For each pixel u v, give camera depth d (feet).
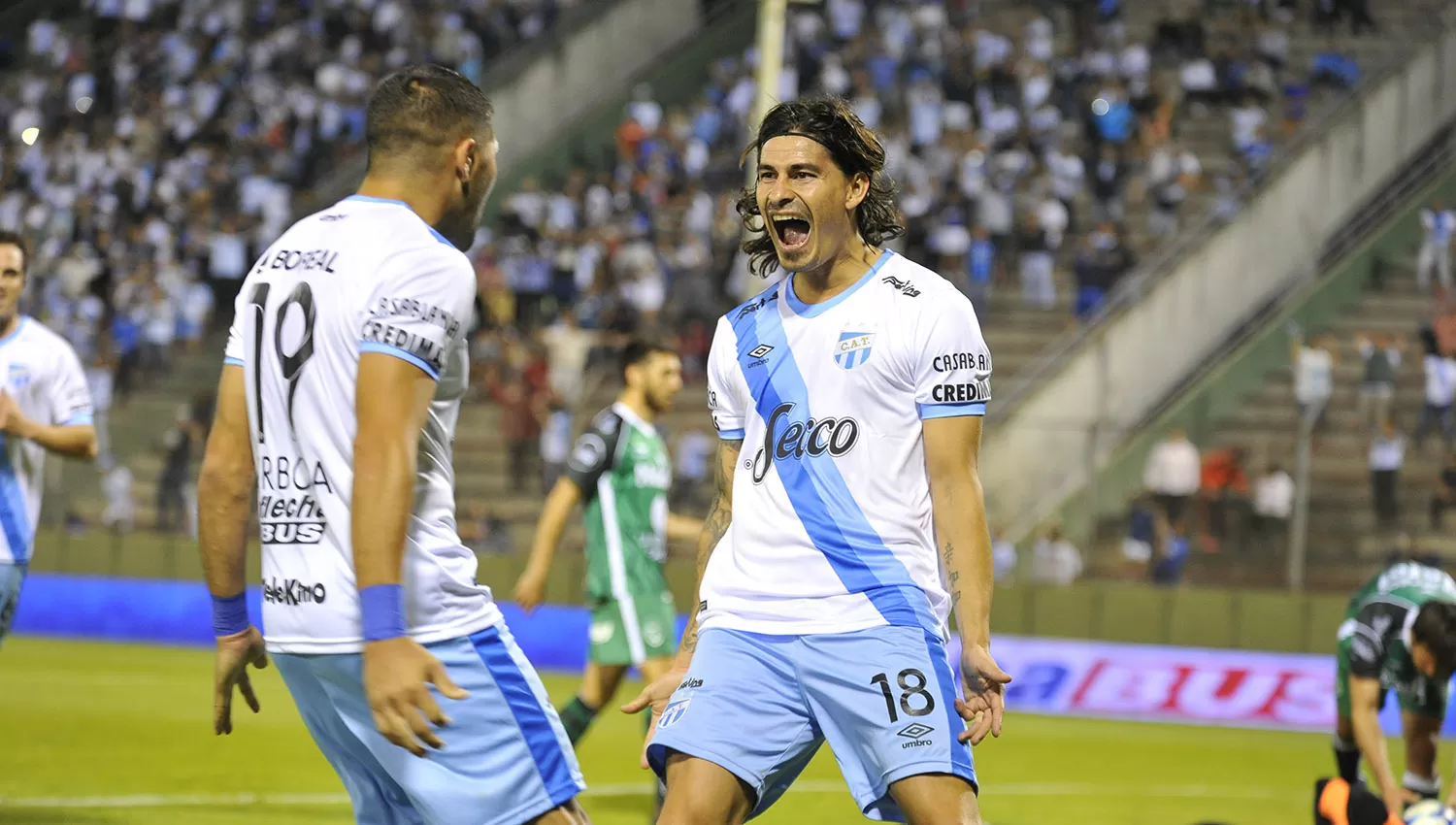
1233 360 86.89
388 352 14.56
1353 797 25.73
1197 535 70.64
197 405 84.33
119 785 36.09
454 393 15.84
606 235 99.71
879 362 16.81
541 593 33.04
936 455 16.81
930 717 16.24
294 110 117.60
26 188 118.62
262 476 15.56
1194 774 46.98
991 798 40.42
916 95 103.86
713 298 95.20
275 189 109.91
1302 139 94.53
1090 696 65.57
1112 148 100.27
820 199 16.87
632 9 123.54
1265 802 41.24
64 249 108.99
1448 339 80.74
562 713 33.30
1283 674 63.31
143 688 57.77
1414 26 112.16
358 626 15.05
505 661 15.76
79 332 99.04
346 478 15.05
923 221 94.89
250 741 44.83
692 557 76.48
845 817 35.88
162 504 82.94
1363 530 70.18
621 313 91.86
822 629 16.67
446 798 15.42
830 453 16.89
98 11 130.62
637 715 57.93
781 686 16.84
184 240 108.37
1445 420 75.15
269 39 123.13
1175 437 70.79
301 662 15.49
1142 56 107.34
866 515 16.79
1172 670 64.75
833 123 16.99
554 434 81.82
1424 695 27.94
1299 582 69.62
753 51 120.78
